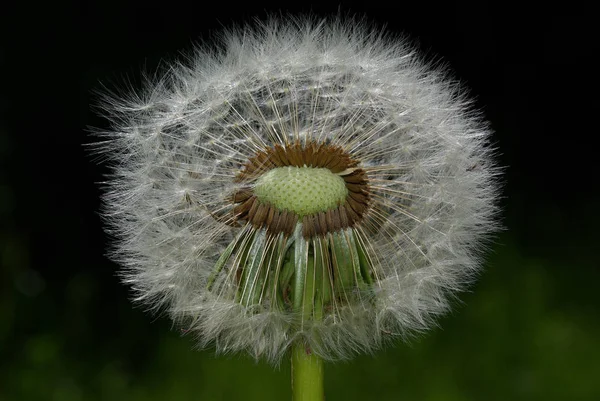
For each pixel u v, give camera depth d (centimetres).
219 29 52
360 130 25
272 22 25
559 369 36
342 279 24
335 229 24
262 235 24
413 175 25
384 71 25
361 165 25
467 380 36
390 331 24
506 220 51
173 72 25
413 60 25
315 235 24
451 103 25
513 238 48
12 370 37
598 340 38
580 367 36
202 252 25
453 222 25
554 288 43
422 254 25
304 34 25
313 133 25
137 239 25
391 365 35
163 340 37
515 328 38
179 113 25
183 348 36
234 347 24
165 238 25
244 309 24
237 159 25
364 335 24
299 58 25
